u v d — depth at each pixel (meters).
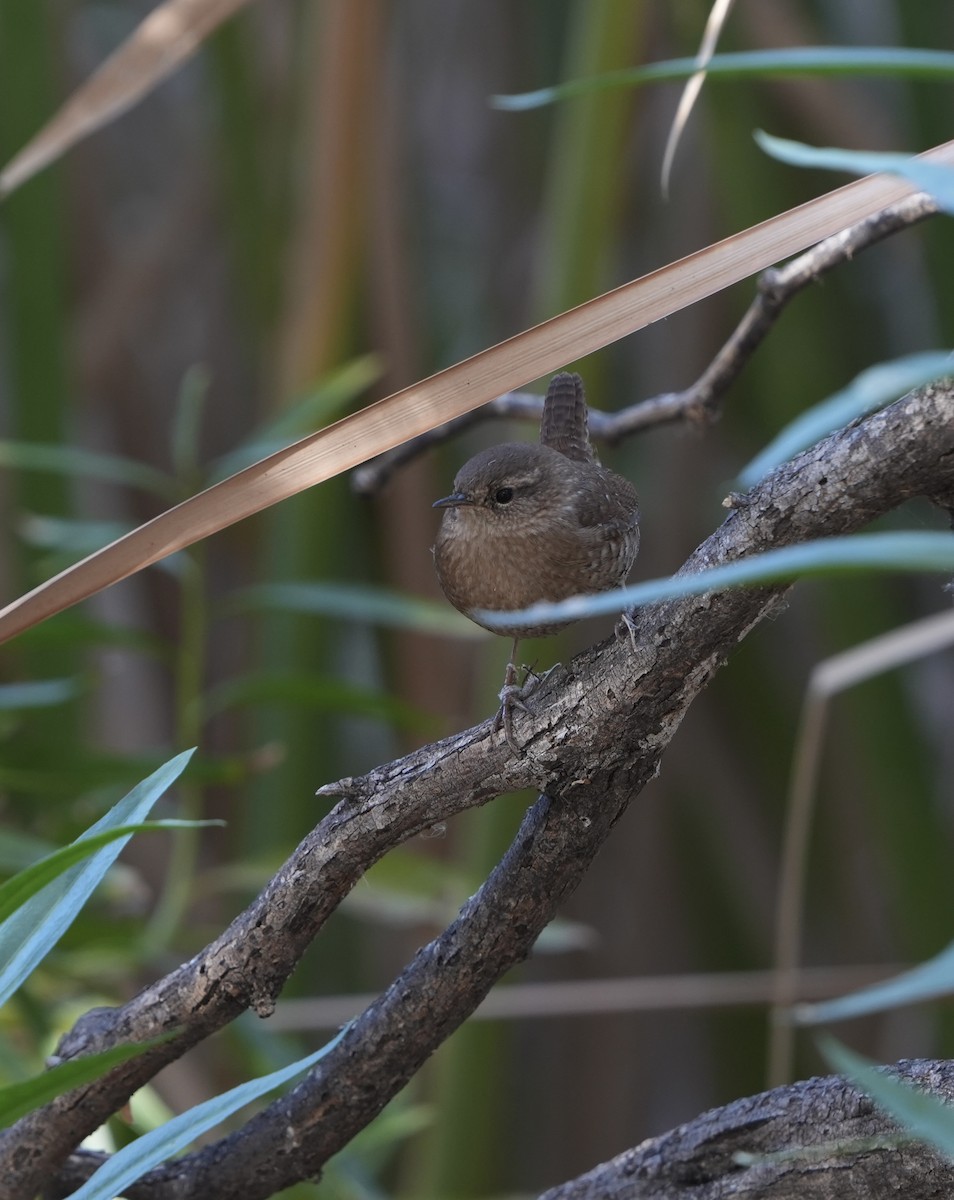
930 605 9.76
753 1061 10.32
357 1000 7.11
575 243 7.05
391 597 6.65
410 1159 9.00
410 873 6.81
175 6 4.76
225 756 10.47
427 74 12.41
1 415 9.30
